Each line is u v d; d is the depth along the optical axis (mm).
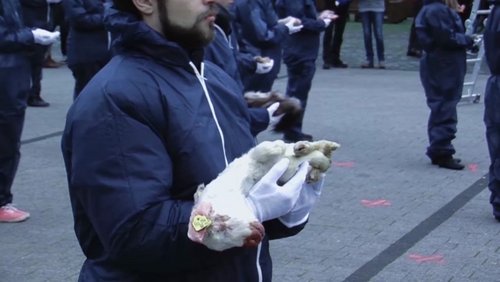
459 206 7406
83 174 2223
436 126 8781
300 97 10188
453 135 8773
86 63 9469
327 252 6121
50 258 5945
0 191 6703
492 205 6988
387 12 23781
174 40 2367
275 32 8695
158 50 2320
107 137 2215
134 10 2367
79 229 2410
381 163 8992
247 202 2152
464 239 6461
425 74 8789
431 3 8570
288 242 6328
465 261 5965
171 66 2344
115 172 2201
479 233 6625
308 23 9883
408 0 23672
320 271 5727
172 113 2287
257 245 2191
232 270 2373
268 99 3168
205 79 2436
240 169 2186
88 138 2225
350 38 21359
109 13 2365
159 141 2264
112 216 2191
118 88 2254
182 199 2311
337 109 12344
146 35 2303
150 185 2201
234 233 2072
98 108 2236
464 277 5641
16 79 6406
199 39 2379
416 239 6457
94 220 2242
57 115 11672
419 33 8695
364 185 8047
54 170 8547
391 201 7512
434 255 6078
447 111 8727
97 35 9406
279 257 5992
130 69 2303
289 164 2199
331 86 14758
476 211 7250
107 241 2227
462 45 8547
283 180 2219
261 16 8523
